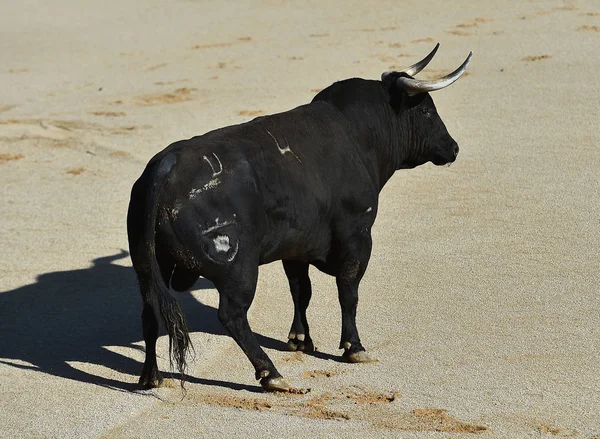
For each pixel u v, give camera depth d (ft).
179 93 175.63
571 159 125.59
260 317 83.71
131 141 147.54
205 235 64.80
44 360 75.46
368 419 62.59
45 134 152.97
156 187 63.31
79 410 65.10
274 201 67.62
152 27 243.81
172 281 70.90
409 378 69.56
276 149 69.31
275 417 63.16
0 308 88.07
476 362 71.97
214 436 60.54
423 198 115.24
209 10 257.75
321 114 74.13
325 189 71.15
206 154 65.92
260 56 200.03
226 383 70.03
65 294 91.40
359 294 87.51
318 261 74.13
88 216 116.06
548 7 221.25
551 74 167.12
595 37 191.52
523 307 82.69
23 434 61.82
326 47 201.87
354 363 73.10
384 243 100.94
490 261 94.22
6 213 118.52
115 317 85.51
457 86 164.66
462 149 132.77
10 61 217.77
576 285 87.20
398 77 77.41
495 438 59.41
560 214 106.63
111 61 210.79
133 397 67.21
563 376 68.85
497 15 217.97
